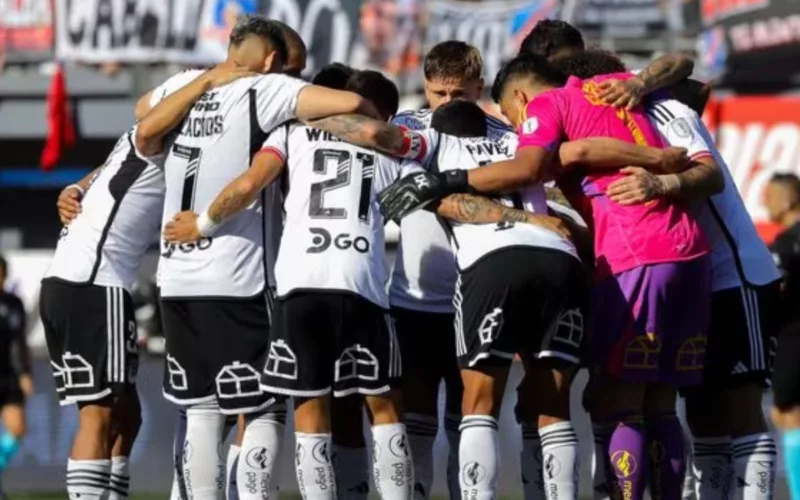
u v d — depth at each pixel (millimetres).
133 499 31188
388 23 68750
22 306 34500
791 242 29344
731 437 21891
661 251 19984
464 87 22844
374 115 20672
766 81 70250
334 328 20219
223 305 20438
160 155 21531
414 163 20953
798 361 29172
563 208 22672
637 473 20000
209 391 20750
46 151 77438
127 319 21672
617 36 68312
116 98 80125
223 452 20953
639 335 20000
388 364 20562
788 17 68875
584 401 21000
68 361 21484
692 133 20766
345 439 22516
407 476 20797
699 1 68688
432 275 22672
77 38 72375
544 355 19938
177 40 71188
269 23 21594
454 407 23250
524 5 67625
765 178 70625
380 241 20750
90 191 22000
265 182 20250
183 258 20578
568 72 22000
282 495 31125
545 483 20125
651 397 21031
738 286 21578
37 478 35312
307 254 20250
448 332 22828
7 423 34000
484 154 20891
